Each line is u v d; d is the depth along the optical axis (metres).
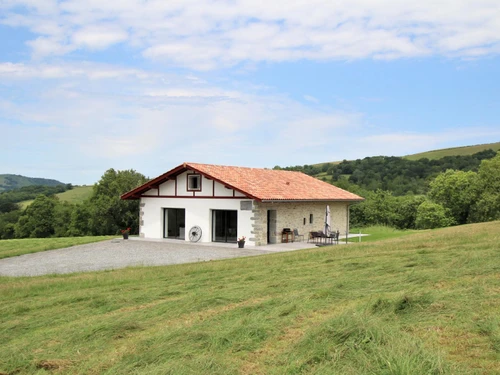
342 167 85.12
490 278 8.23
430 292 7.44
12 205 80.25
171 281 12.68
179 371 5.07
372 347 5.06
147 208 29.72
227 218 27.06
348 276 10.50
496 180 47.22
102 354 6.32
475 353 4.91
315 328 5.97
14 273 17.20
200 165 27.83
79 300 10.61
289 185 30.23
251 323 6.70
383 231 39.75
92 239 29.67
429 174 75.25
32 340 7.39
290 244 26.14
